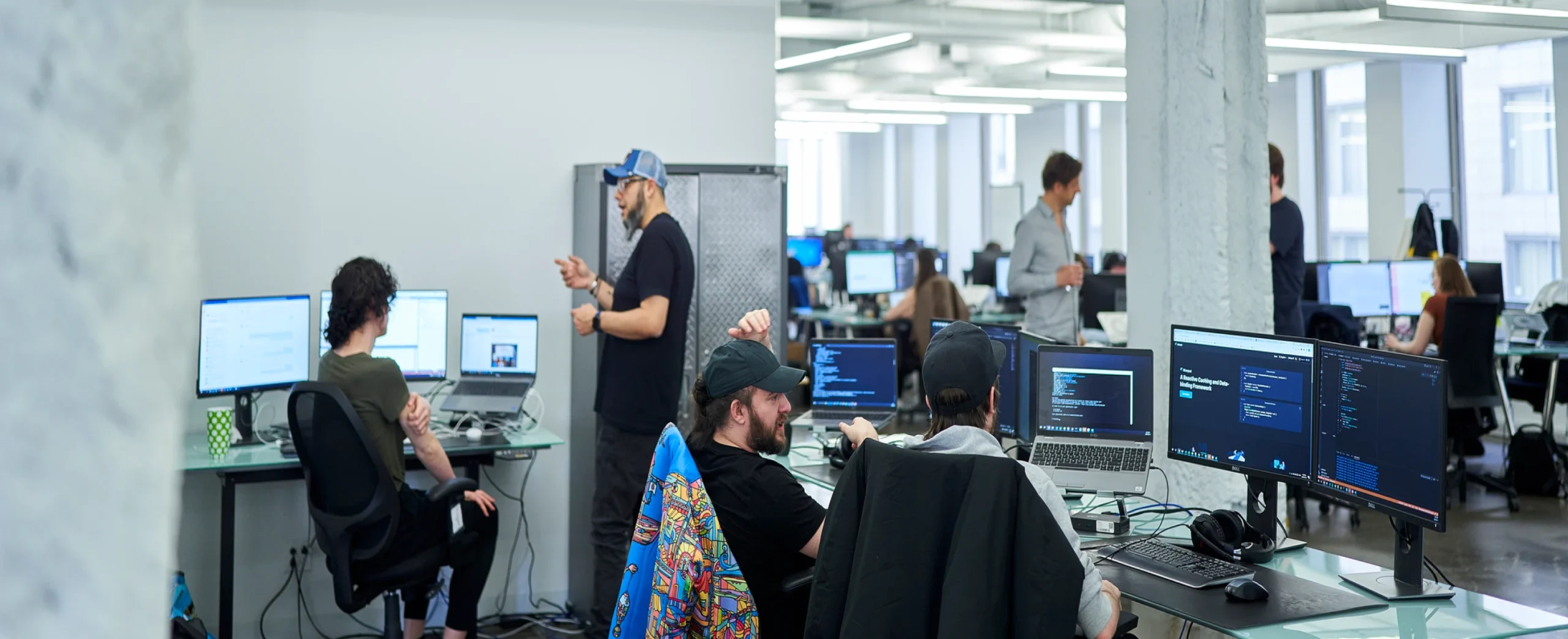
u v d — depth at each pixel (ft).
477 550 11.85
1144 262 12.21
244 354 12.73
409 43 14.46
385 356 13.79
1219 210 11.20
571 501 15.28
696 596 7.56
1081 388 10.51
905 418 28.68
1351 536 17.98
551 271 15.15
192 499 13.35
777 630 8.53
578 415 14.97
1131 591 8.08
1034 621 6.32
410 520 11.23
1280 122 34.60
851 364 13.61
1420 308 24.59
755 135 16.05
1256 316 11.46
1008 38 27.63
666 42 15.61
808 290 34.88
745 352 8.74
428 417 11.48
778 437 8.89
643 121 15.55
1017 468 6.53
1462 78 28.84
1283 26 25.41
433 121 14.58
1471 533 18.06
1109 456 10.30
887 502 6.64
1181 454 9.74
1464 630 7.26
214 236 13.62
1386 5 21.45
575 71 15.21
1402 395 7.72
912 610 6.51
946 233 49.98
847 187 56.03
